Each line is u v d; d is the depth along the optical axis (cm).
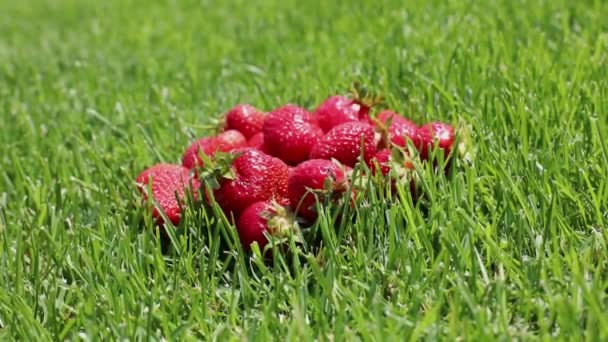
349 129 68
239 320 62
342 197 65
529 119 74
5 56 136
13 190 81
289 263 65
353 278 63
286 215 65
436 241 64
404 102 84
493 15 102
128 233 68
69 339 62
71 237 72
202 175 66
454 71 85
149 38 132
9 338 62
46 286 67
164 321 61
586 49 85
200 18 141
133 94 100
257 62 105
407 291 61
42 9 190
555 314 58
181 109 94
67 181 79
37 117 96
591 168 68
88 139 89
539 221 65
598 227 65
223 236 68
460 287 58
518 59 86
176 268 65
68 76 114
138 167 80
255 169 66
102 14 166
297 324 59
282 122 70
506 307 60
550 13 100
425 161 68
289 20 125
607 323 56
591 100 76
